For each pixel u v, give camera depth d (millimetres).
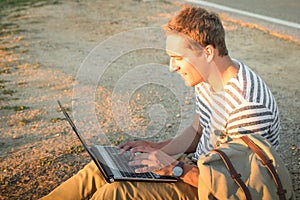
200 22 2275
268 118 2330
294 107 4504
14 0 8656
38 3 8406
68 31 6824
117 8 7883
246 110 2314
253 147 2246
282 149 3803
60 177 3449
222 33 2318
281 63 5562
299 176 3439
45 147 3857
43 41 6438
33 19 7457
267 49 5996
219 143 2445
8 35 6711
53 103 4637
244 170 2195
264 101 2338
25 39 6535
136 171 2395
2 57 5879
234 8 7855
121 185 2336
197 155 2645
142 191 2342
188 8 2354
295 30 6664
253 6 8008
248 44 6160
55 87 5000
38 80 5184
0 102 4676
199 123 2762
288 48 6023
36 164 3611
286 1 8375
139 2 8203
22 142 3951
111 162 2480
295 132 4047
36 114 4426
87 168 2605
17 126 4219
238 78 2359
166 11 7629
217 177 2176
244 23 6949
